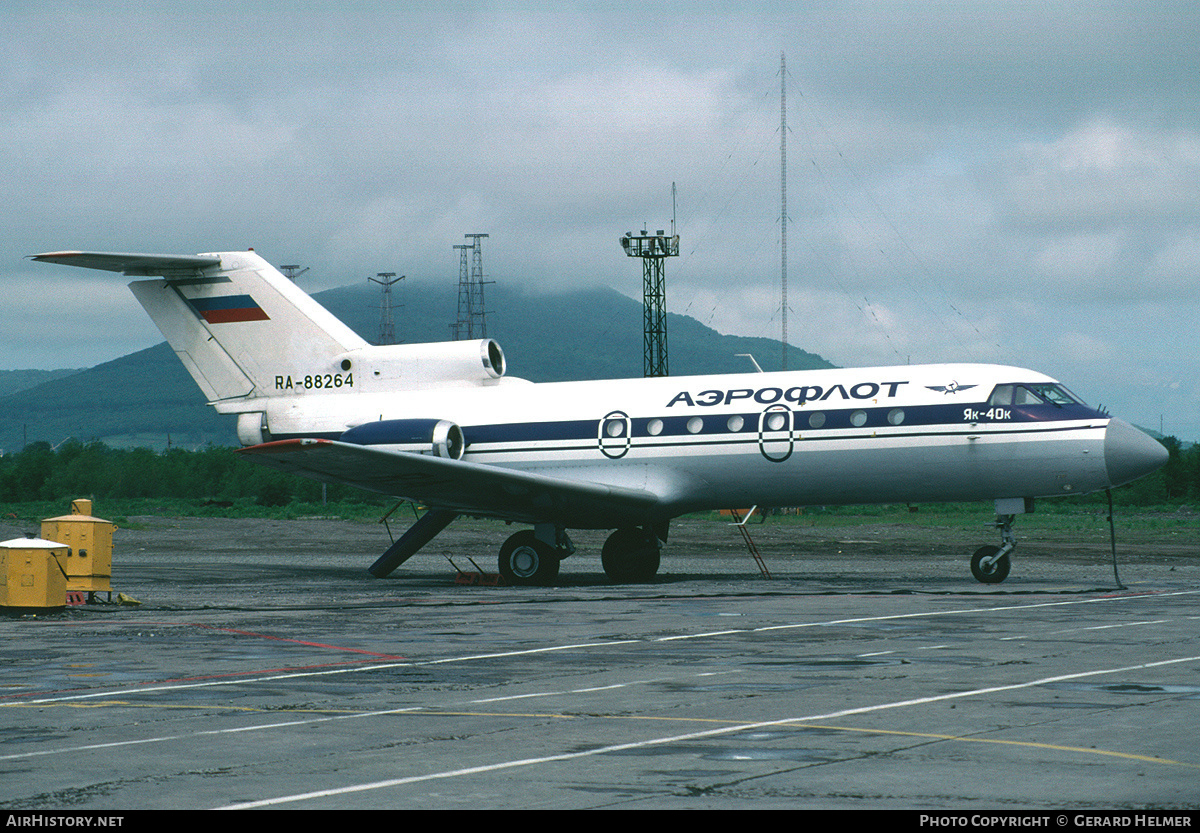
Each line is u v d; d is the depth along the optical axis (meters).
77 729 22.89
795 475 62.47
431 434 66.25
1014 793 17.58
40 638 38.22
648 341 190.25
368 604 50.44
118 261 70.12
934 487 60.94
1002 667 30.19
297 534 128.38
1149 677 28.39
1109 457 57.50
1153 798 17.27
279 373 72.12
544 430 66.69
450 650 34.53
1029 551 94.38
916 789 17.84
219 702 25.88
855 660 31.67
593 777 18.72
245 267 72.56
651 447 64.62
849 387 62.38
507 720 23.52
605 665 31.16
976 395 60.03
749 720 23.28
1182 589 55.94
